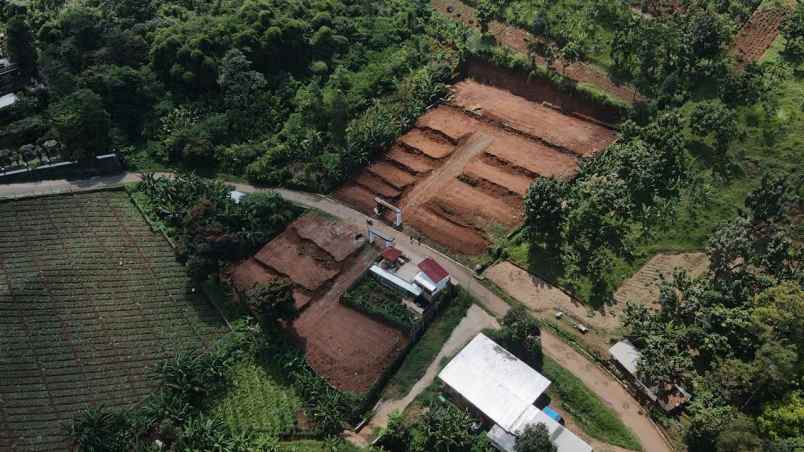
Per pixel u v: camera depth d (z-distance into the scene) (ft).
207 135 333.62
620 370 240.53
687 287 251.80
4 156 306.35
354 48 396.16
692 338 237.45
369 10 419.54
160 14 395.96
